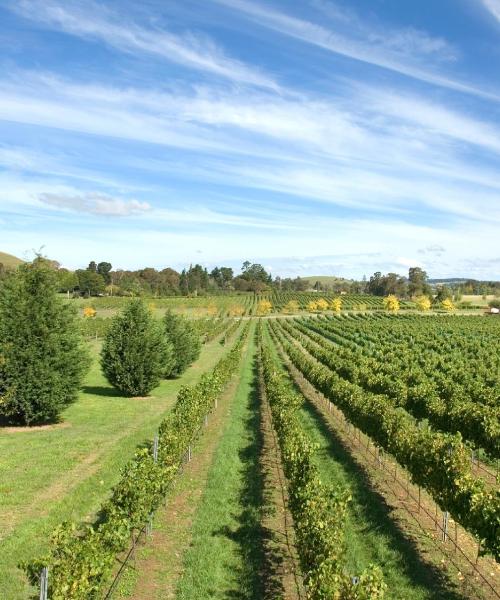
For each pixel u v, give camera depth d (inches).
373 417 703.1
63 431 820.0
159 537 476.7
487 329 3284.9
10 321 813.2
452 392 1152.2
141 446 735.1
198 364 1887.3
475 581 411.2
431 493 518.6
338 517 396.2
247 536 480.1
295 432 634.2
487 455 768.9
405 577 410.9
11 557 407.8
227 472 657.0
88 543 329.7
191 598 377.7
